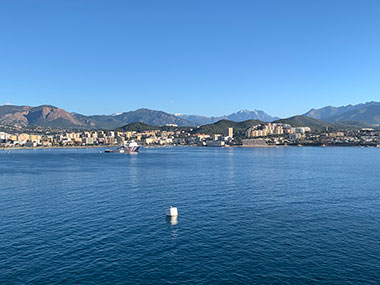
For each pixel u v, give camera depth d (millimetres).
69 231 52469
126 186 101438
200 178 121250
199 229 53156
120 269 38125
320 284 34375
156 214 63500
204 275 36562
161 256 41844
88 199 79438
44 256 41969
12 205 72750
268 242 46656
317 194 84125
